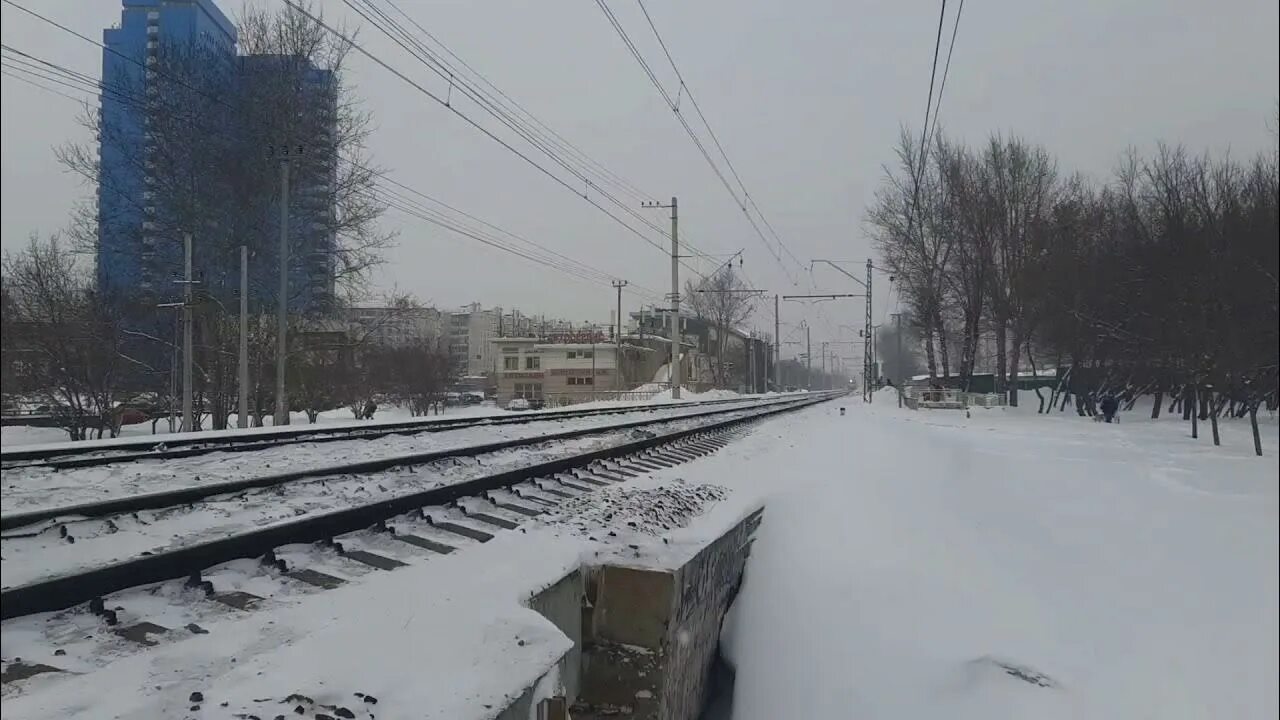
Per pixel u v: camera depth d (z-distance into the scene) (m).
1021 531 8.02
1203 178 19.92
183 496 4.84
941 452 13.24
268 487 5.56
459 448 8.36
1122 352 27.31
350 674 2.54
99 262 20.69
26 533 3.80
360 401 36.00
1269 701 4.77
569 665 3.82
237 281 25.34
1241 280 17.23
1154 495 9.73
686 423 17.02
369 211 27.38
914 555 6.82
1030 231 34.66
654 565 4.29
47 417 17.55
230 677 2.47
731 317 73.06
